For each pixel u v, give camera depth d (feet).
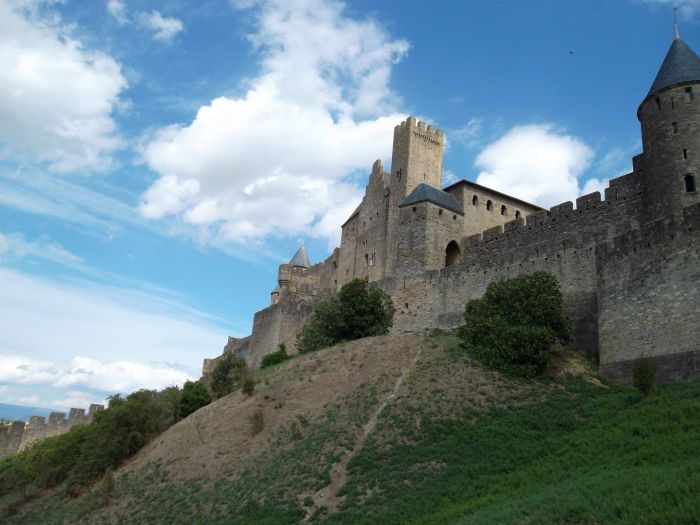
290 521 105.29
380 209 279.28
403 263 226.99
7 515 165.89
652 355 121.90
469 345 155.22
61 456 186.29
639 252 131.03
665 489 70.33
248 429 149.38
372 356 168.55
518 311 149.59
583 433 108.58
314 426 140.36
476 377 140.26
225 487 126.72
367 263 279.08
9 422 281.95
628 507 68.80
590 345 155.74
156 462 152.97
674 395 108.88
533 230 197.88
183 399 193.67
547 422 117.39
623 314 130.62
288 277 360.28
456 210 235.20
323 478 115.85
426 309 212.43
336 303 206.59
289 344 260.83
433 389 139.74
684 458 84.69
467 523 79.51
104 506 140.36
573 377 134.10
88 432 190.70
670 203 142.41
